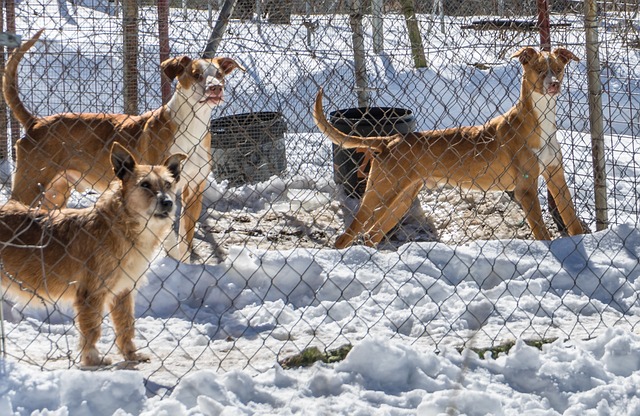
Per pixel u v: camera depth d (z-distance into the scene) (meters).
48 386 3.70
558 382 4.08
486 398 3.81
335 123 8.02
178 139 6.29
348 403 3.83
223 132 8.11
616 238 5.77
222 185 8.10
